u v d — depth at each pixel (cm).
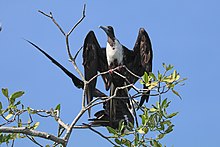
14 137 1105
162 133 1063
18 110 1070
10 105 1060
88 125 1072
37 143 1083
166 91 1081
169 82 1076
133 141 1062
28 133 1005
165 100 1077
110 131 1070
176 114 1074
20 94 1067
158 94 1083
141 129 1062
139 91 1104
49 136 1013
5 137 1080
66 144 1023
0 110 1056
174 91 1078
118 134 1067
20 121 1071
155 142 1056
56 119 1065
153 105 1079
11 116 1061
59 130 1087
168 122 1066
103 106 1367
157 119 1068
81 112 1059
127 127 1082
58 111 1089
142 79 1101
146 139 1061
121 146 1061
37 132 1009
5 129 1005
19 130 1006
